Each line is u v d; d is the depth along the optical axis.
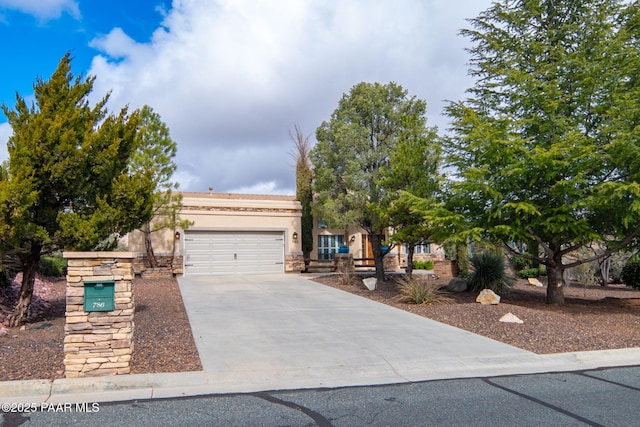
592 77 12.15
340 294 14.55
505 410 5.28
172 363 6.93
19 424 4.84
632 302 13.75
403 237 15.47
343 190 18.44
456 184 12.03
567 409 5.31
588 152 10.62
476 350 8.05
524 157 11.77
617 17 13.69
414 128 16.08
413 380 6.58
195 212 20.02
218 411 5.25
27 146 8.65
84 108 10.23
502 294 15.34
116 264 6.45
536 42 13.73
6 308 10.68
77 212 9.66
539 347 8.30
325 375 6.74
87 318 6.29
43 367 6.59
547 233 12.41
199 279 18.11
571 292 17.48
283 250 21.31
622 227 12.23
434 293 13.30
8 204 7.98
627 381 6.50
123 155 10.20
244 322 10.18
